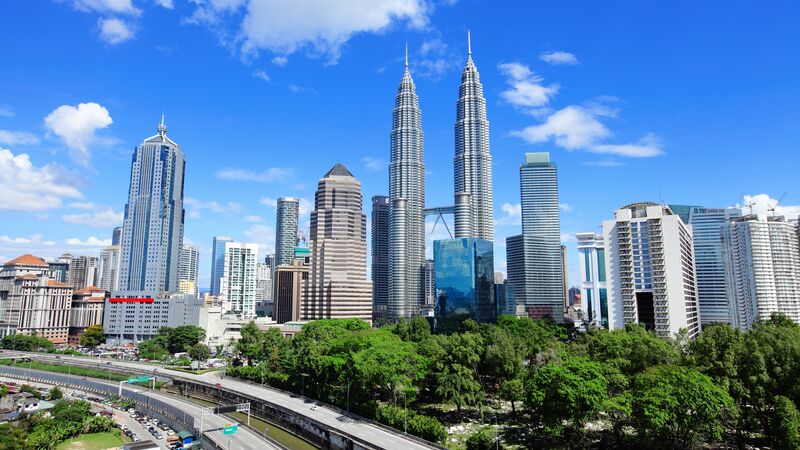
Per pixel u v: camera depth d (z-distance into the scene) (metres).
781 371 122.50
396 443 131.38
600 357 166.38
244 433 154.00
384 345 174.25
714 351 136.88
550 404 123.12
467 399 151.62
